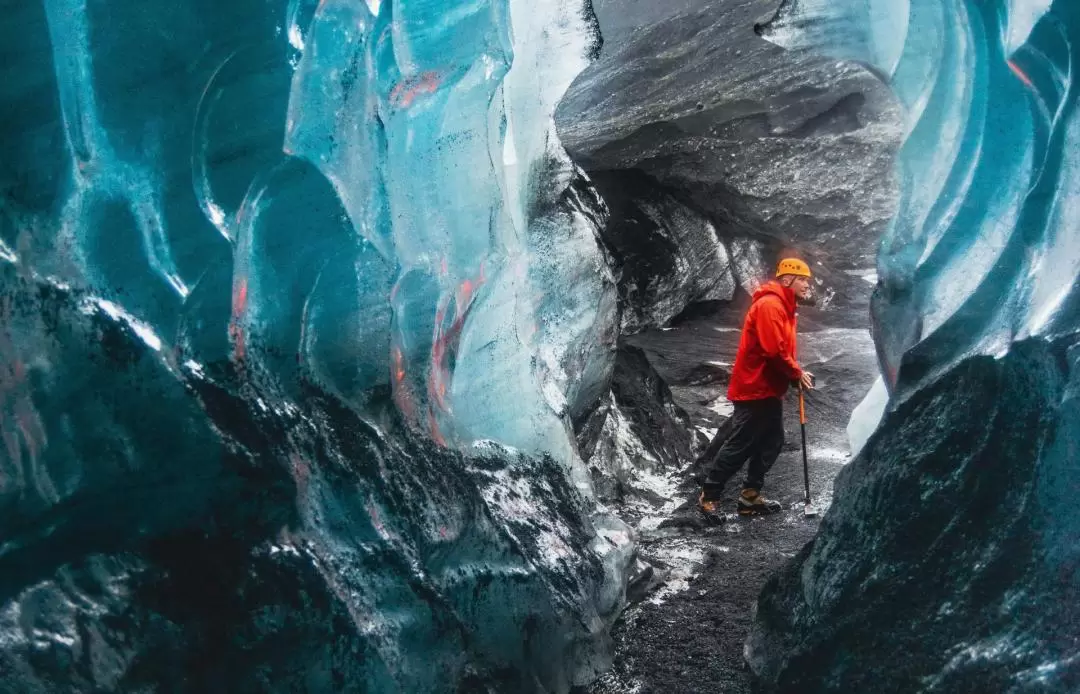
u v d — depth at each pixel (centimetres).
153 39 271
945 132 403
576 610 374
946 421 311
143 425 264
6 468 253
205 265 278
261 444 280
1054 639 253
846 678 305
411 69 349
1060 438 267
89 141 264
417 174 358
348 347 315
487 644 324
